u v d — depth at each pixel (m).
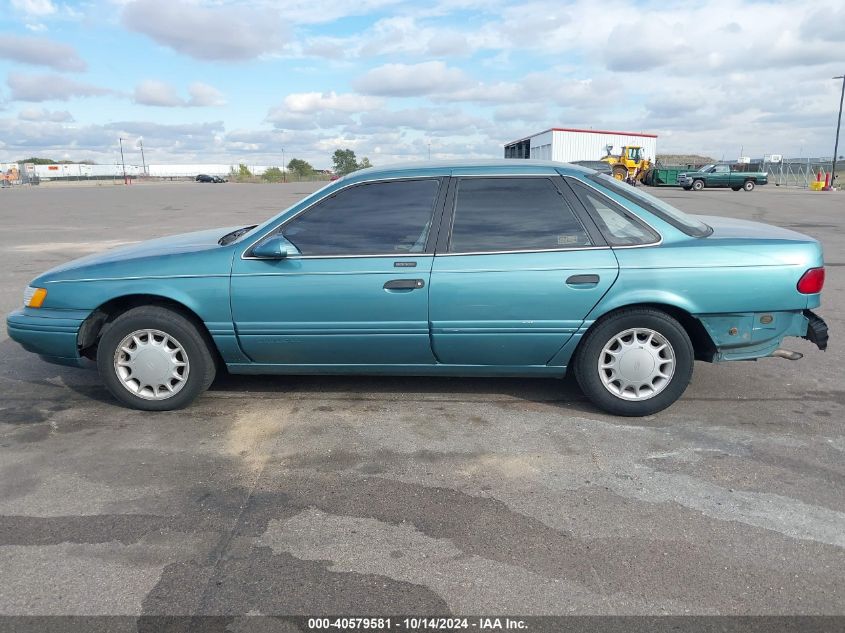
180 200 30.00
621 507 3.15
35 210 23.92
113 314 4.48
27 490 3.35
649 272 3.94
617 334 4.08
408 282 4.01
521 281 3.97
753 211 19.67
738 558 2.75
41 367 5.39
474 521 3.04
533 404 4.44
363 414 4.30
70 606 2.48
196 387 4.32
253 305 4.12
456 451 3.76
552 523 3.02
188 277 4.15
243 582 2.62
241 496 3.28
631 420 4.16
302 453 3.75
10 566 2.73
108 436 4.01
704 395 4.61
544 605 2.47
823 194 31.89
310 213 4.18
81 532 2.97
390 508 3.16
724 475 3.46
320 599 2.51
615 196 4.08
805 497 3.23
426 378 4.96
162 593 2.55
